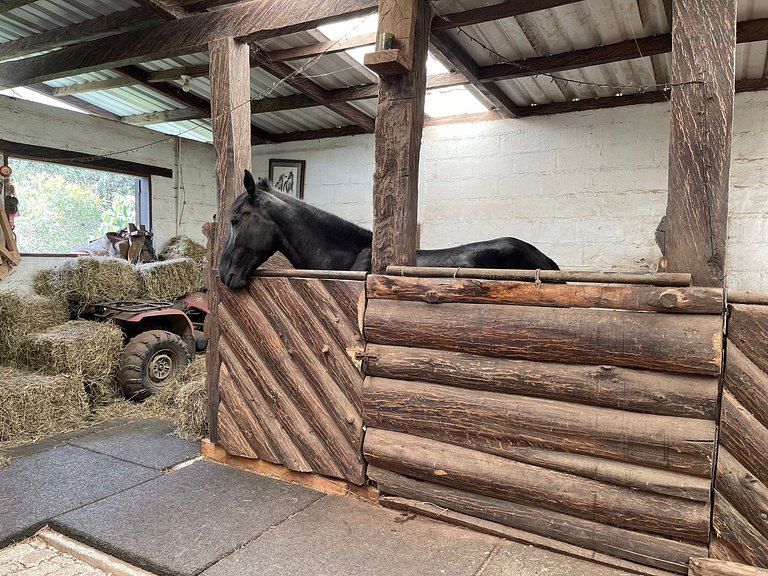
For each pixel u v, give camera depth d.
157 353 4.20
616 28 3.64
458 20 3.39
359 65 4.56
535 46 3.96
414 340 2.13
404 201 2.19
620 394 1.75
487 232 5.63
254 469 2.68
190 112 5.61
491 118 5.55
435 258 2.89
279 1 2.72
